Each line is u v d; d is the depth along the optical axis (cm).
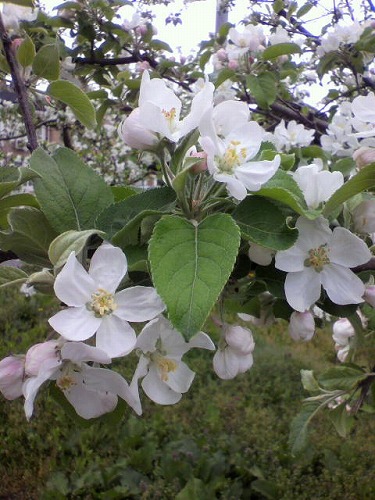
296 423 39
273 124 69
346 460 83
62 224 21
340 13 87
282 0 82
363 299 22
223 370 24
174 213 20
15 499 77
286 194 20
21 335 120
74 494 74
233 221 17
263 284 24
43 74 31
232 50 64
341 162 35
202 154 20
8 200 21
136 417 92
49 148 85
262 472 78
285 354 127
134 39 71
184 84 73
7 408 91
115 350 18
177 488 75
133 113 21
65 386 18
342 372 38
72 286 18
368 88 73
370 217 23
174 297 16
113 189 24
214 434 90
